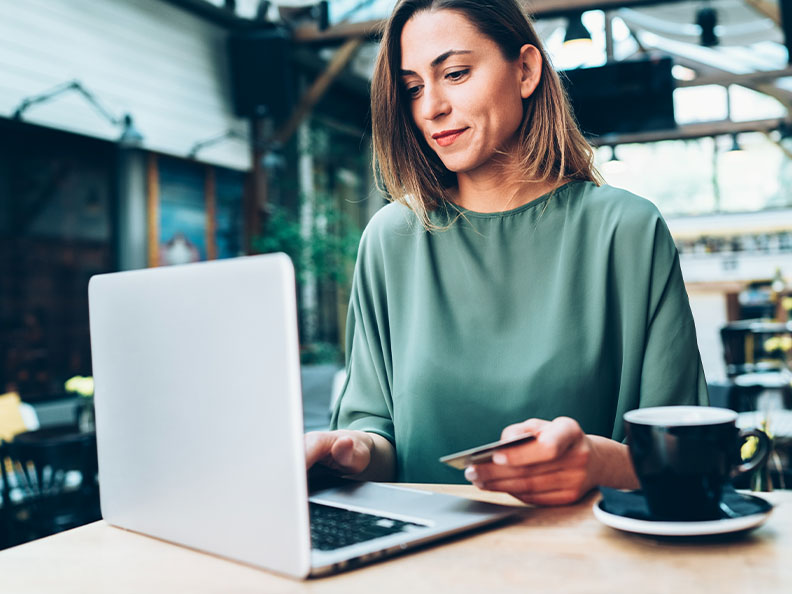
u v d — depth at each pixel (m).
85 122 5.80
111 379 0.87
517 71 1.18
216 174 7.39
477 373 1.18
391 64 1.22
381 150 1.28
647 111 6.88
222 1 7.13
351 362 1.38
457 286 1.22
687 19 9.45
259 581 0.69
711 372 8.12
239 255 7.68
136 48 6.32
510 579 0.66
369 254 1.34
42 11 5.47
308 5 7.88
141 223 6.40
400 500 0.89
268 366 0.68
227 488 0.73
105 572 0.74
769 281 9.77
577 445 0.82
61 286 5.73
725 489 0.81
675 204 12.84
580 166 1.24
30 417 4.59
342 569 0.69
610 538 0.75
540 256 1.20
